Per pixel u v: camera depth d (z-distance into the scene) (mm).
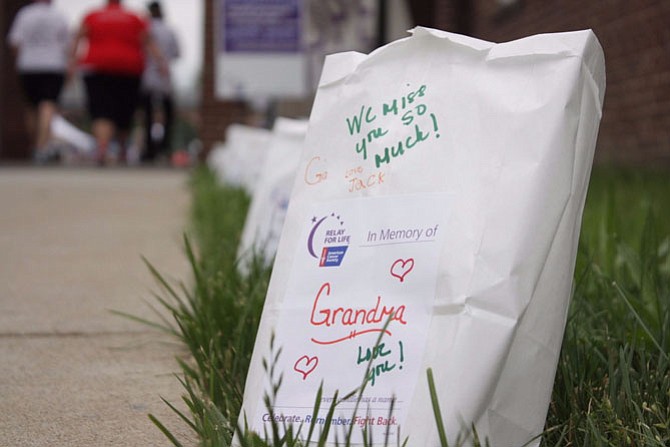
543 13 9883
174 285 4145
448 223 1927
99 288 4121
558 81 1885
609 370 2164
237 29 9719
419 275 1926
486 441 1744
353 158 2131
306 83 9773
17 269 4594
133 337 3277
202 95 13031
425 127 2037
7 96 17203
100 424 2389
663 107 7430
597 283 3029
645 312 2539
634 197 5270
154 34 14250
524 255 1828
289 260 2139
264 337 2094
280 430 1951
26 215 6844
